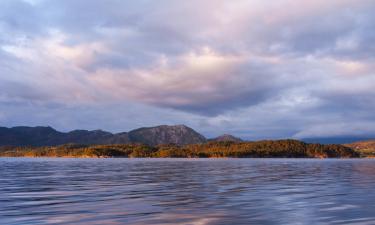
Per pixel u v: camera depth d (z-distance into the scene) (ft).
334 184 133.18
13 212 71.77
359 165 366.22
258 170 250.37
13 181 153.38
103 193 105.29
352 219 63.77
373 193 102.47
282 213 69.56
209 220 63.21
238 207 76.89
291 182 143.23
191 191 109.40
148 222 61.57
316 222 61.31
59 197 96.02
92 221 62.54
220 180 154.92
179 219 64.13
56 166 348.18
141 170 255.70
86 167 320.70
